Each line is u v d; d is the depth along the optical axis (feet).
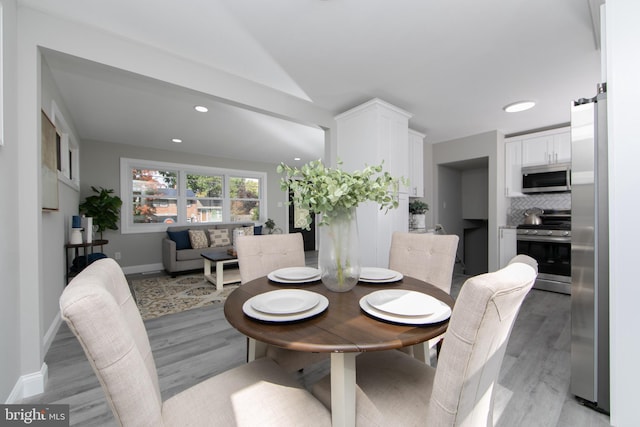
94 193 15.64
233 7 5.52
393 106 9.96
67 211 10.82
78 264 11.18
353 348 2.52
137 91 9.36
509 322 2.42
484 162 15.26
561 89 9.02
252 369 3.49
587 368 4.94
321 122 10.52
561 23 5.92
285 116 9.46
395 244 6.12
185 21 5.91
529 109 10.73
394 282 4.66
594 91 9.11
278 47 6.81
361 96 9.55
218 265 12.67
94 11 5.61
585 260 4.93
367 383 3.26
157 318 9.25
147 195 17.63
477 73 8.03
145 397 2.10
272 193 23.12
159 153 17.83
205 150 18.30
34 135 5.35
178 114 11.58
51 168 7.26
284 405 2.89
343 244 4.10
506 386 5.55
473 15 5.71
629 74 4.09
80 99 9.92
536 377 5.84
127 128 13.55
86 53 6.03
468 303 2.06
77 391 5.40
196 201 19.58
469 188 17.72
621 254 4.20
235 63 7.52
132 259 16.88
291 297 3.68
